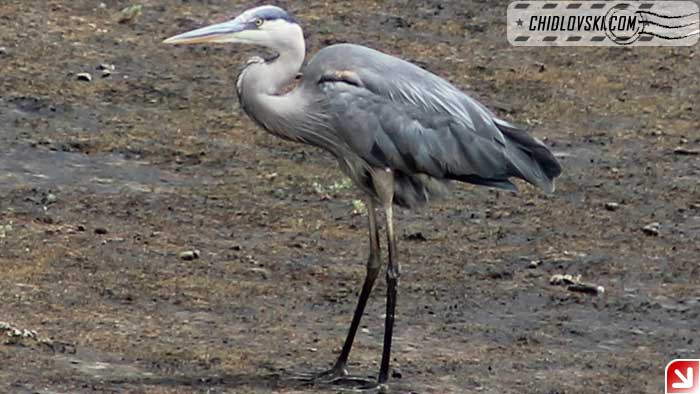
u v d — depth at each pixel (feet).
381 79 46.37
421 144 46.42
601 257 62.18
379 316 54.34
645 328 54.65
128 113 76.18
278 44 46.37
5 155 69.72
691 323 55.36
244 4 91.35
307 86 46.60
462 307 55.88
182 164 70.79
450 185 48.21
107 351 48.11
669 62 87.81
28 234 60.70
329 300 55.67
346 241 62.80
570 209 67.92
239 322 52.60
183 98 78.54
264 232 63.36
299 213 65.77
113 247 59.98
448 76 84.43
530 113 80.28
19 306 52.29
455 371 48.47
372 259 47.29
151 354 48.08
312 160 72.54
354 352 49.85
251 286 56.59
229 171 70.38
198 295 55.16
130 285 55.62
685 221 67.10
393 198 47.93
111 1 90.07
